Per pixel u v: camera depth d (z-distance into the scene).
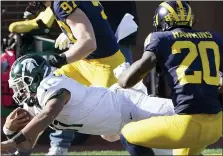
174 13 16.61
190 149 17.97
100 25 20.28
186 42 16.19
